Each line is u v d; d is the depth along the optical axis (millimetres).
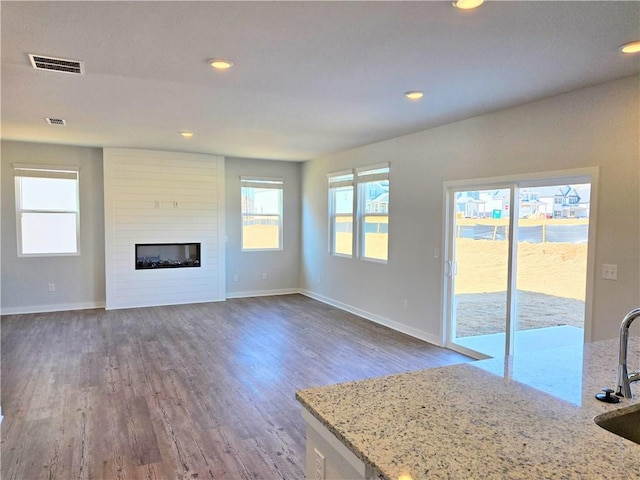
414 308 5371
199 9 2131
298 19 2238
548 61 2822
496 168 4199
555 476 989
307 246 8133
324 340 5180
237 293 7949
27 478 2379
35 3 2070
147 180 6867
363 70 3033
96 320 6039
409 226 5426
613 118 3203
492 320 4391
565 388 1529
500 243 4285
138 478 2395
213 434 2902
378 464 1029
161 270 7086
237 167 7797
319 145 6281
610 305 3234
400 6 2092
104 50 2670
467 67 2951
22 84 3369
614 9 2104
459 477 979
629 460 1062
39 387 3662
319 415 1302
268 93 3598
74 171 6547
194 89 3512
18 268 6344
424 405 1371
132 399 3445
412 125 4848
